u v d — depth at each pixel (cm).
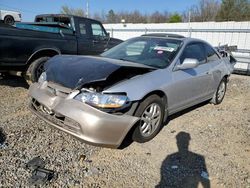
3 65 511
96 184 264
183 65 392
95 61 363
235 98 639
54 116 321
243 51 1060
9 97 522
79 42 671
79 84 306
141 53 436
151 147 347
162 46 436
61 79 327
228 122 460
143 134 351
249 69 1040
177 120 452
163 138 376
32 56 556
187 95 425
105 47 753
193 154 336
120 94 304
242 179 289
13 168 276
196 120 460
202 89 472
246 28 1245
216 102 556
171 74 384
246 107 564
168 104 383
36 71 561
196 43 473
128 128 309
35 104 356
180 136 387
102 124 289
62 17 690
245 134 410
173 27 1540
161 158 322
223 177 291
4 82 640
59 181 262
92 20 715
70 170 283
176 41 445
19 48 525
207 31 1347
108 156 317
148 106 346
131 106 320
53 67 358
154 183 274
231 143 376
